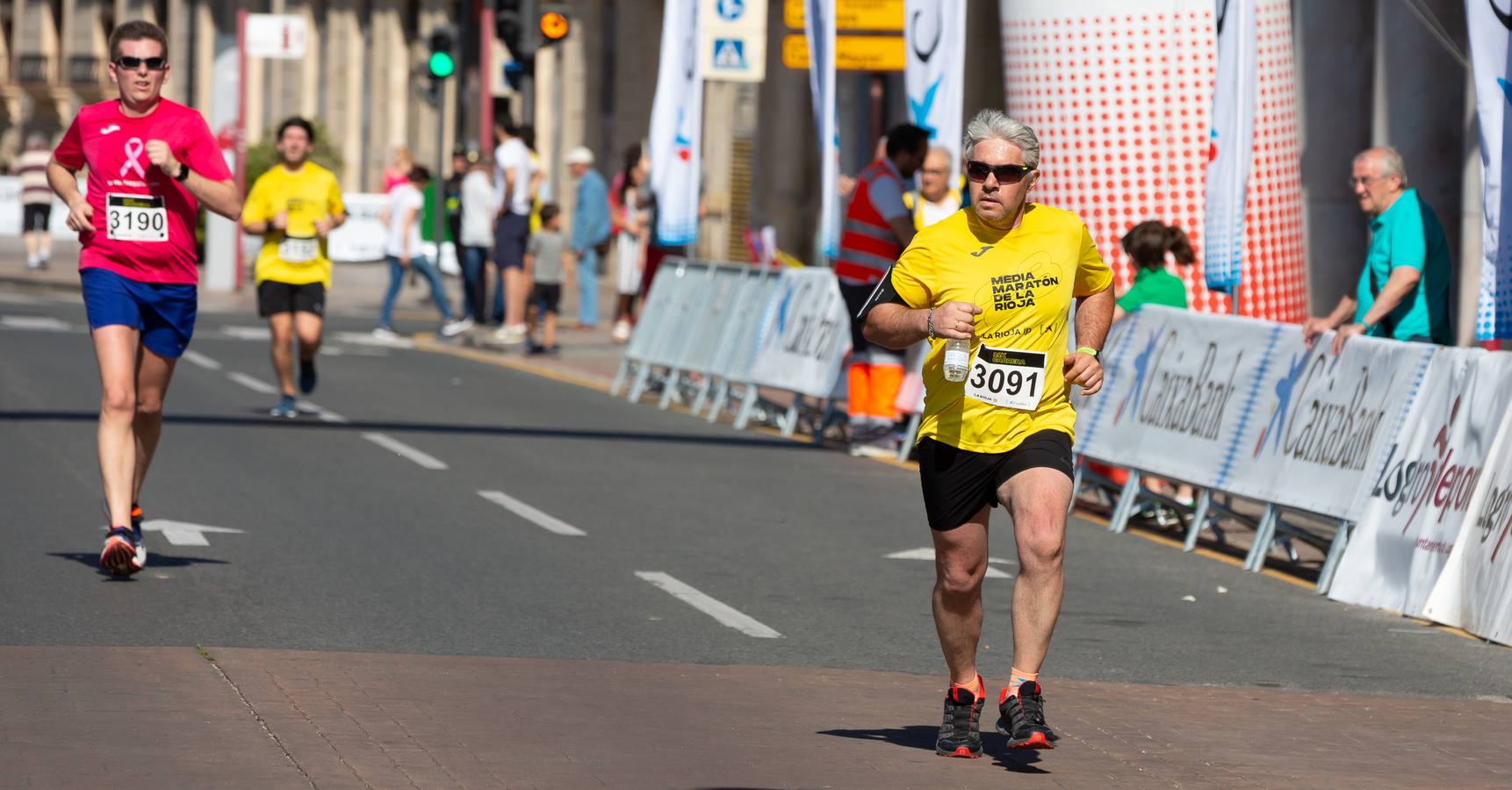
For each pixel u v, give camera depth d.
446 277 111.75
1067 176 41.66
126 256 24.77
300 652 21.11
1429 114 46.50
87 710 17.95
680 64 51.69
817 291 45.34
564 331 71.75
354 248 118.75
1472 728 19.86
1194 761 17.86
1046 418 17.39
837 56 46.69
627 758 17.12
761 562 28.59
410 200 69.00
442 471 36.78
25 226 99.25
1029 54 41.91
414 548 28.47
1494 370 25.62
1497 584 24.69
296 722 17.83
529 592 25.50
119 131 24.78
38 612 22.78
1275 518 29.88
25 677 19.23
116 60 24.81
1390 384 27.73
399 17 148.62
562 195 127.44
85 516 29.91
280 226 42.69
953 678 17.86
